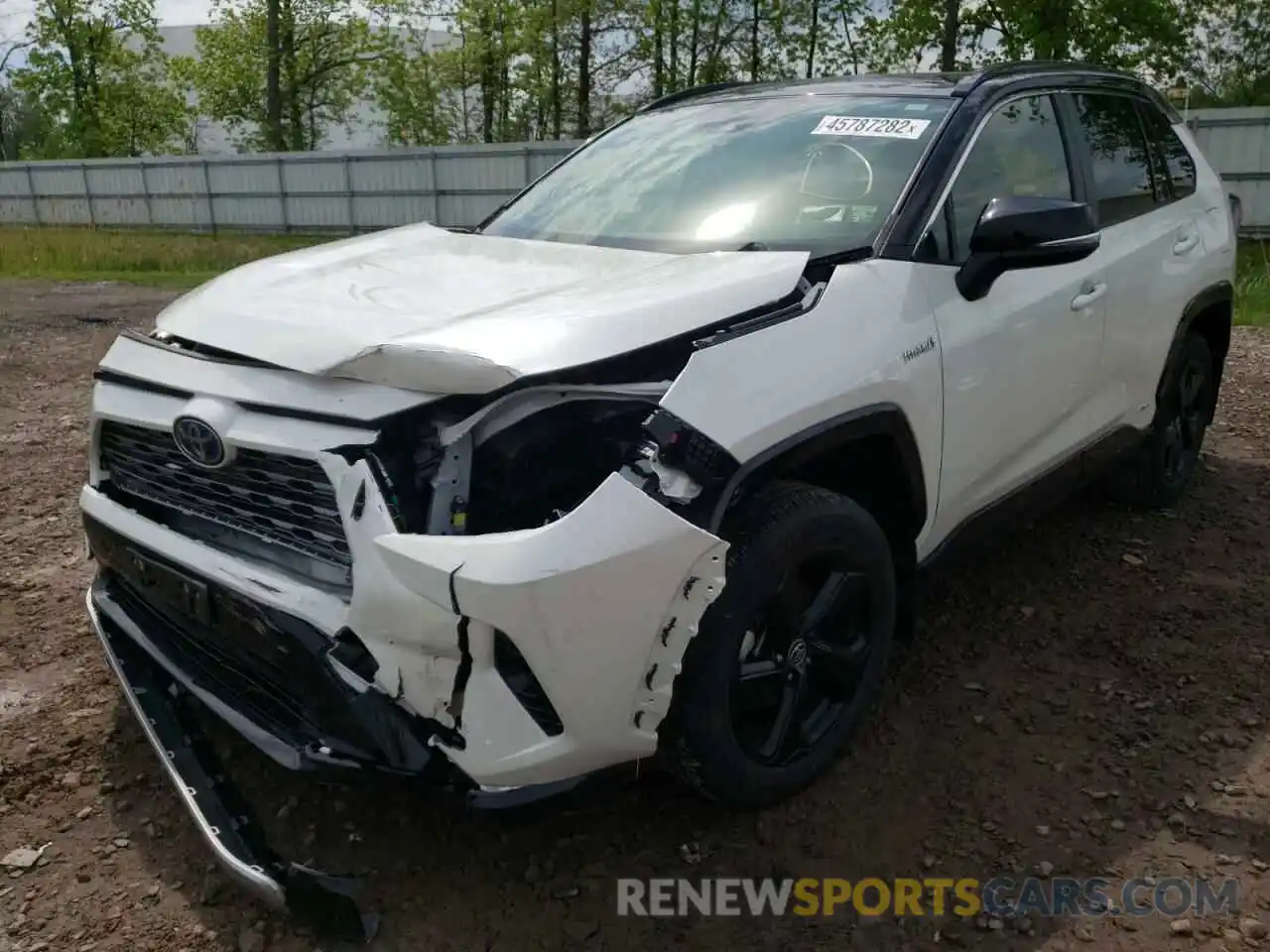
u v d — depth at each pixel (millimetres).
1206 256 4449
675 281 2646
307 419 2283
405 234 3557
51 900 2455
